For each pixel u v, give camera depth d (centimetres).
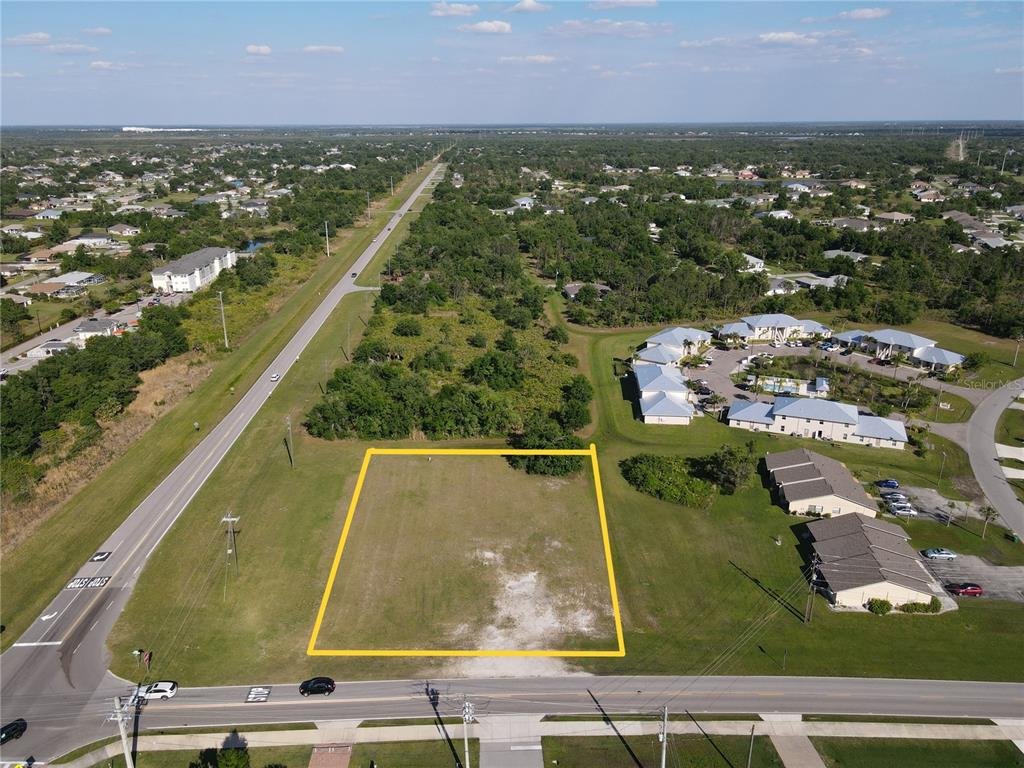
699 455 10262
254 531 8100
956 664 6328
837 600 7088
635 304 17012
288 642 6462
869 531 7912
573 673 6166
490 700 5859
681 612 6969
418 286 17575
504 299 17438
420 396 11069
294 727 5562
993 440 10800
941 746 5491
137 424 10762
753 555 7906
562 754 5366
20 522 8112
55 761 5234
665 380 12094
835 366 13762
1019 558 7900
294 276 19862
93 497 8738
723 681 6097
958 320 16838
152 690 5788
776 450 10475
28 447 9594
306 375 12888
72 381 11038
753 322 15475
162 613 6762
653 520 8562
